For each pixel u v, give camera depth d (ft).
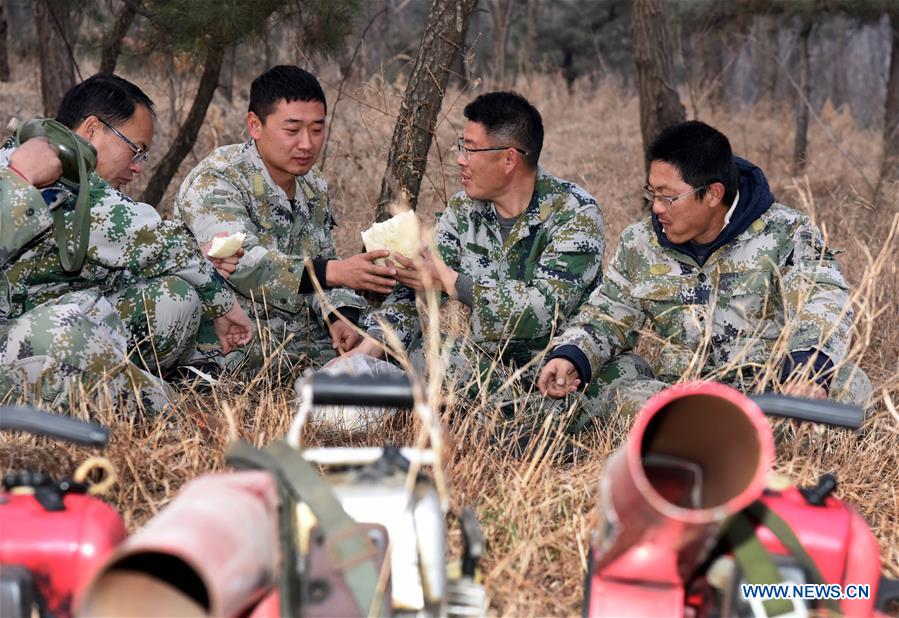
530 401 13.00
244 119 32.48
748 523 6.52
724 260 12.20
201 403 12.28
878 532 10.23
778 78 65.31
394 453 7.15
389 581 6.45
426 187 26.84
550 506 10.02
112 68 22.34
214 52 19.69
